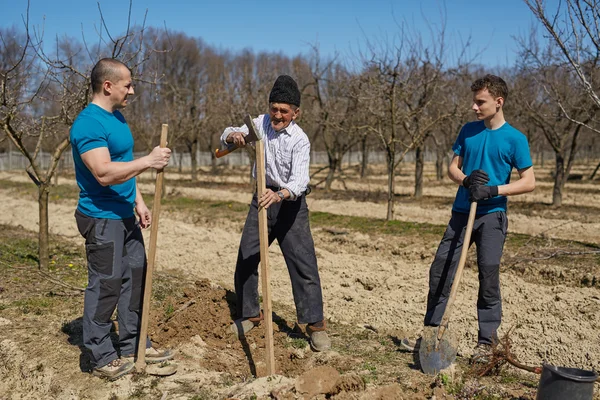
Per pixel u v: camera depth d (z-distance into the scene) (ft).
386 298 21.04
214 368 13.83
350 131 45.24
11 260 24.99
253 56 126.31
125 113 64.08
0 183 81.51
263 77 64.85
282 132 14.01
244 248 15.17
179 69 134.41
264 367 13.60
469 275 23.98
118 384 12.87
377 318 18.93
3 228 35.68
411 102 45.29
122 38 22.53
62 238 32.86
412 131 48.06
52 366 13.91
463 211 14.23
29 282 21.35
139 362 13.24
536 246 28.55
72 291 20.25
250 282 15.42
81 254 27.22
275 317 17.93
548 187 68.28
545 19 19.20
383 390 11.83
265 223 12.46
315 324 14.88
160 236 34.58
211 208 48.14
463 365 14.49
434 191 64.85
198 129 80.59
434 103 45.29
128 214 13.00
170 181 85.05
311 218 39.96
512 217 42.93
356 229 35.42
